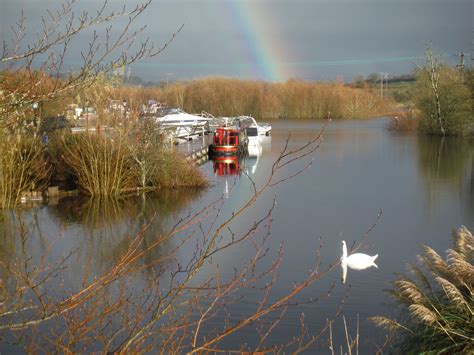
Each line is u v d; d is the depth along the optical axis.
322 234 19.27
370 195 26.84
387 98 96.38
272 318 11.38
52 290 11.83
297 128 68.75
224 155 42.53
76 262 15.34
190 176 29.48
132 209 23.80
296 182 30.95
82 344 7.11
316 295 12.80
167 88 84.31
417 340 8.33
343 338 10.54
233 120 63.38
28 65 4.31
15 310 4.96
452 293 7.43
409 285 8.24
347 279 13.91
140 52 4.36
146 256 16.08
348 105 87.19
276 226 20.56
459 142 50.41
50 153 29.62
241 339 10.37
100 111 27.08
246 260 15.69
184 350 9.30
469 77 53.66
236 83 86.19
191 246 17.30
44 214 22.75
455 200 25.14
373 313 11.68
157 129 29.69
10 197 23.89
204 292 11.93
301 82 90.00
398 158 40.41
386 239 18.52
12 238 18.55
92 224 20.95
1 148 22.97
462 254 8.49
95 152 27.31
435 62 60.34
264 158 42.62
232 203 25.19
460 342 7.49
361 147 47.78
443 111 57.50
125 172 27.72
